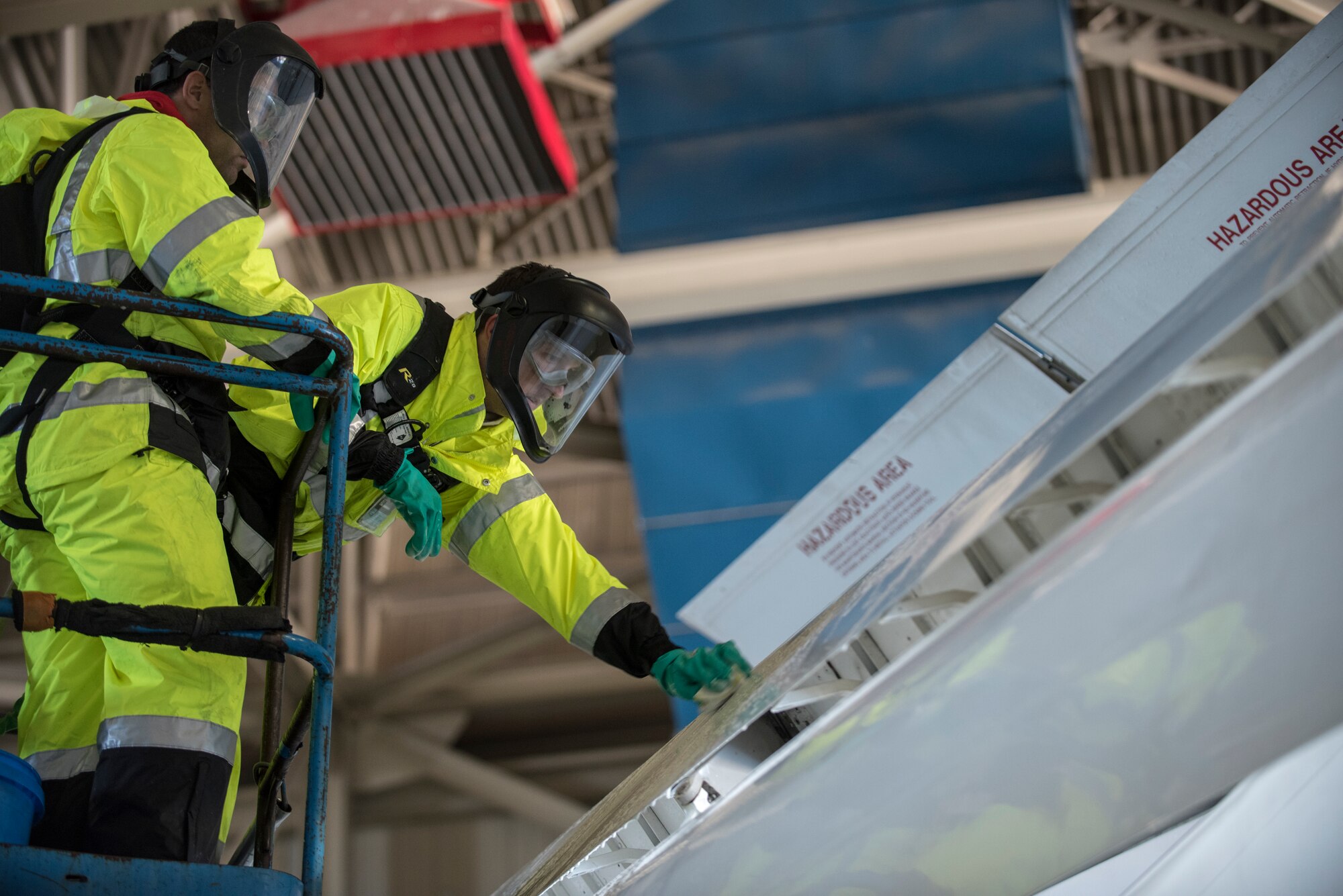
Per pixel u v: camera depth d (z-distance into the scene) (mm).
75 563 3020
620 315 3740
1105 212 9188
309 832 2865
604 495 15734
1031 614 2020
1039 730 2066
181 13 9844
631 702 17438
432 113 8672
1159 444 2383
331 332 3064
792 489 9203
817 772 2203
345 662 16062
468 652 15578
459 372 3713
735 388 9398
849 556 4164
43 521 3207
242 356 3633
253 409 3500
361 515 3748
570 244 11055
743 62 9656
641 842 3244
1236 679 1962
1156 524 1937
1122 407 2113
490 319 3785
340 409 3129
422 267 11172
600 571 3787
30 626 2697
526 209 10977
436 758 16328
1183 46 10367
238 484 3484
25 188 3221
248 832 3537
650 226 9562
